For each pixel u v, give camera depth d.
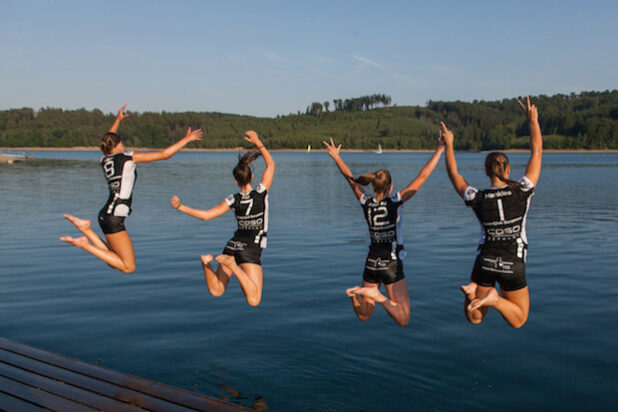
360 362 6.59
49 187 34.69
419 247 14.32
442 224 18.95
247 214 5.43
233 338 7.42
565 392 5.75
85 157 117.38
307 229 17.86
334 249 14.18
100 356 6.74
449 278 10.75
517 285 4.46
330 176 52.62
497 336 7.47
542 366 6.44
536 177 4.52
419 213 22.44
